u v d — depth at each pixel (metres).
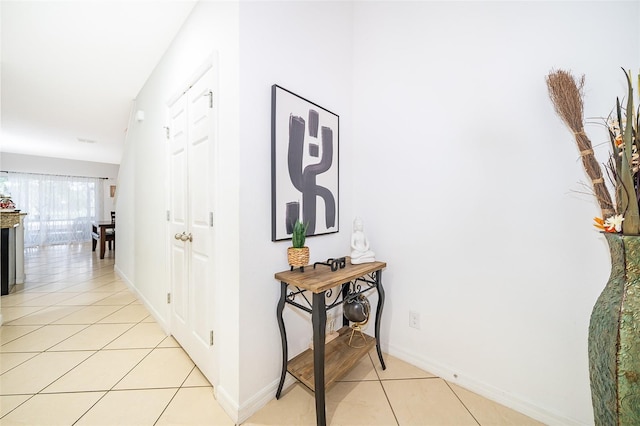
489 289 1.41
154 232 2.38
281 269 1.45
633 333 0.79
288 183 1.47
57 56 2.22
